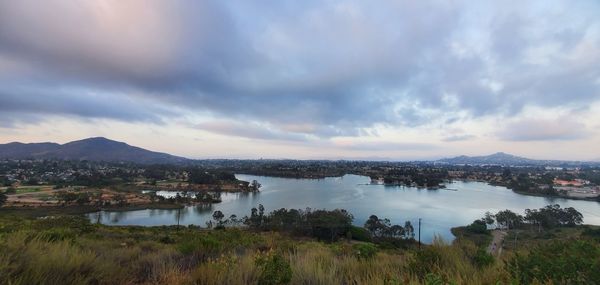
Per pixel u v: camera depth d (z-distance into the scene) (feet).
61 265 13.82
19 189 395.14
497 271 14.70
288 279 14.34
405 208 328.90
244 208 333.21
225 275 14.20
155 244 37.50
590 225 241.14
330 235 186.70
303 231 196.24
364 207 331.98
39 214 256.32
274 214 225.35
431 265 16.76
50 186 433.07
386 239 191.11
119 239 51.19
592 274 12.57
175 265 17.71
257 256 16.14
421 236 205.46
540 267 13.39
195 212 312.91
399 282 13.48
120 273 16.56
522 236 201.77
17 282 11.41
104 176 557.33
